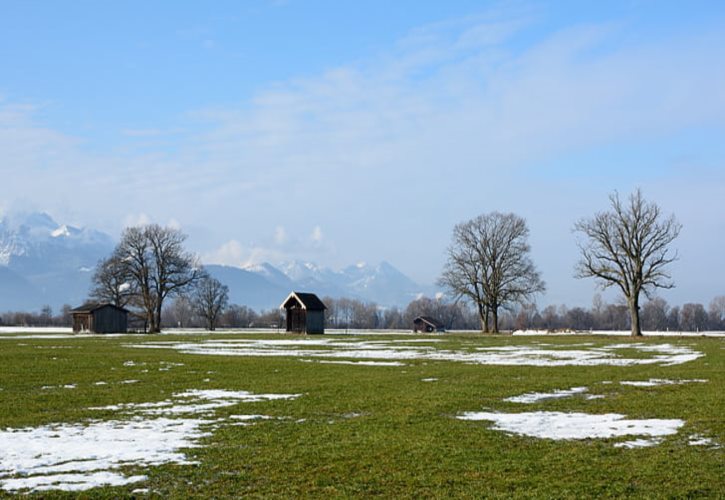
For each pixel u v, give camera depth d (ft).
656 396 83.71
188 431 61.21
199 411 72.79
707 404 75.72
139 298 421.18
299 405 76.59
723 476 45.27
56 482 44.21
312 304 369.50
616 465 48.24
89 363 136.98
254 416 69.31
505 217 378.53
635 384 97.55
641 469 47.01
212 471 47.03
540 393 87.25
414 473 46.44
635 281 300.20
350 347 208.74
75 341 252.42
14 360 143.84
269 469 47.55
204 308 516.73
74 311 380.58
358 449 53.26
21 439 57.72
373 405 76.28
